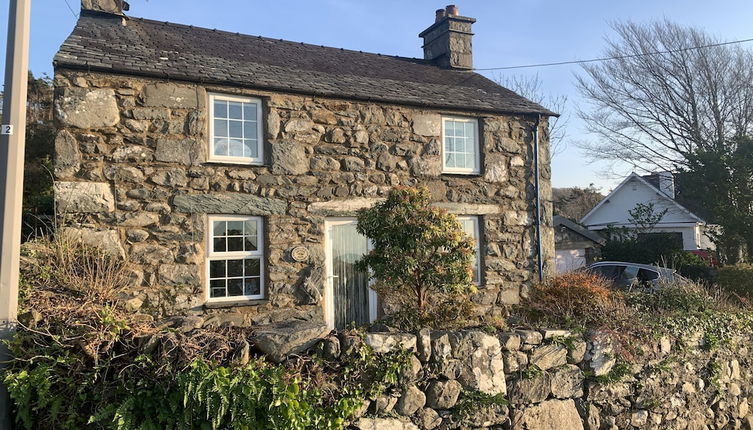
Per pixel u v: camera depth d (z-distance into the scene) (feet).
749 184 51.39
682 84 74.54
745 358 23.38
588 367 18.51
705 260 59.77
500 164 32.63
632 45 77.46
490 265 31.65
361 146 29.12
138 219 24.29
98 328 13.66
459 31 40.24
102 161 23.91
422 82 34.73
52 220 24.71
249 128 27.22
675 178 58.39
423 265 18.58
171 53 27.96
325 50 37.40
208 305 25.12
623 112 80.28
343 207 28.32
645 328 19.94
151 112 24.89
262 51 33.19
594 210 91.25
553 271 33.27
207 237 25.84
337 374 14.60
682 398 20.53
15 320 13.78
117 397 13.16
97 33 28.17
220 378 12.93
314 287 27.09
